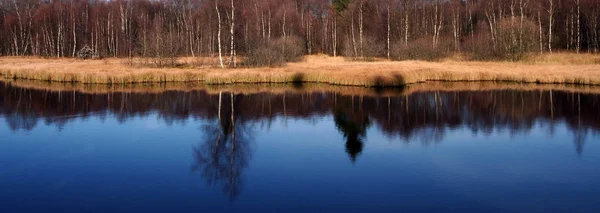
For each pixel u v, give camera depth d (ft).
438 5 194.70
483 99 80.69
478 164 41.60
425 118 64.28
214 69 116.78
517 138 51.52
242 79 104.99
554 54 136.87
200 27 182.80
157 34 135.23
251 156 44.65
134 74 105.81
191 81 108.68
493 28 148.56
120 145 48.39
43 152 45.29
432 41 150.71
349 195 34.30
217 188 35.73
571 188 35.32
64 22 204.54
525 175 38.52
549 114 66.18
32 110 68.95
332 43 202.80
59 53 199.41
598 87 92.73
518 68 114.42
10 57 181.88
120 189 35.45
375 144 49.21
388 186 36.11
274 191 35.14
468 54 144.15
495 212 31.24
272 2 191.42
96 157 43.86
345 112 69.05
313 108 72.74
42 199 33.35
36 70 110.83
